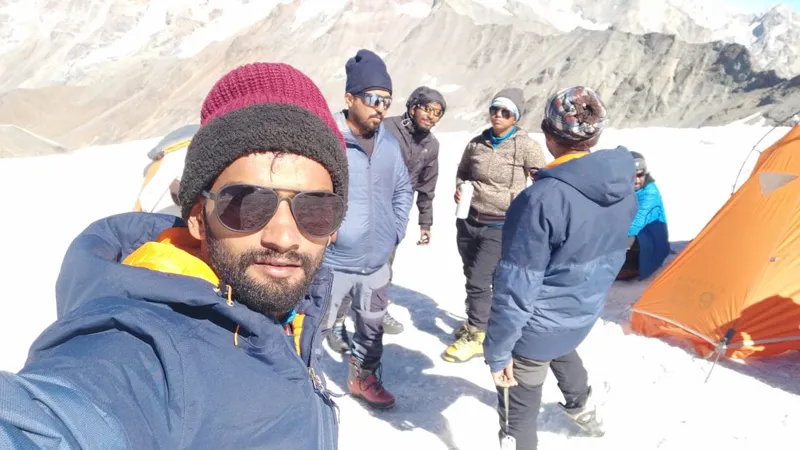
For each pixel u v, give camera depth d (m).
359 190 3.41
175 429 0.83
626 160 2.49
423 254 7.65
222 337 0.97
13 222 8.88
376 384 3.93
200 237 1.14
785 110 115.25
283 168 1.04
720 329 4.47
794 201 4.52
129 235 1.36
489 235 4.49
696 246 4.98
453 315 5.72
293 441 0.98
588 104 2.51
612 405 3.96
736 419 3.75
